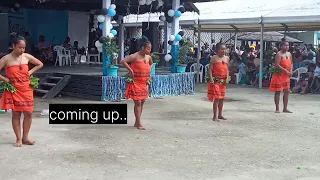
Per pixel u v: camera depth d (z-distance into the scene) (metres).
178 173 5.09
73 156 5.72
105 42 10.59
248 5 17.02
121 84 10.64
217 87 8.31
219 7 17.89
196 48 18.36
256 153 6.05
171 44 12.38
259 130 7.62
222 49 8.26
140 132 7.27
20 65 5.95
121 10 16.08
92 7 17.47
